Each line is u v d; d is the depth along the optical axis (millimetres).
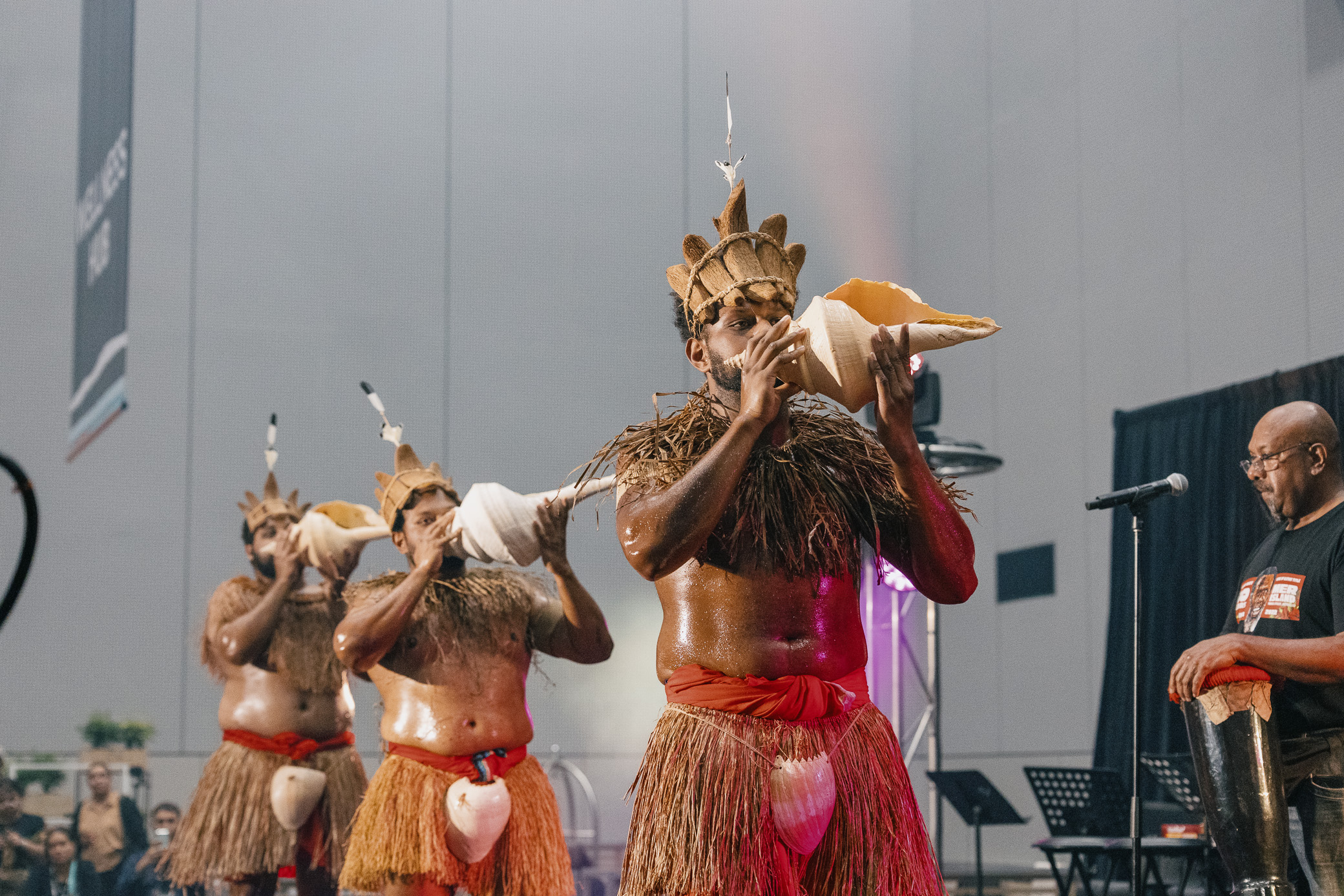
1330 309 6207
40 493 8219
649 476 1893
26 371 8422
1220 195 7031
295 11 9188
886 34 10414
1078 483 8102
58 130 8812
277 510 4508
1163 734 6547
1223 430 6387
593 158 9703
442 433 9008
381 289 9055
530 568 4238
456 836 3082
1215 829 2785
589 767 8672
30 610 8008
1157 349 7457
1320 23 6398
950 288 9664
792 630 1875
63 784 7133
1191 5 7332
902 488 1878
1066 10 8516
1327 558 2893
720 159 9977
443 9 9500
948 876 6723
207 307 8688
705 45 10086
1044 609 8328
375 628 3168
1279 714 2840
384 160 9219
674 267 2164
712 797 1770
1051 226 8562
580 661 3414
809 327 1870
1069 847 4047
